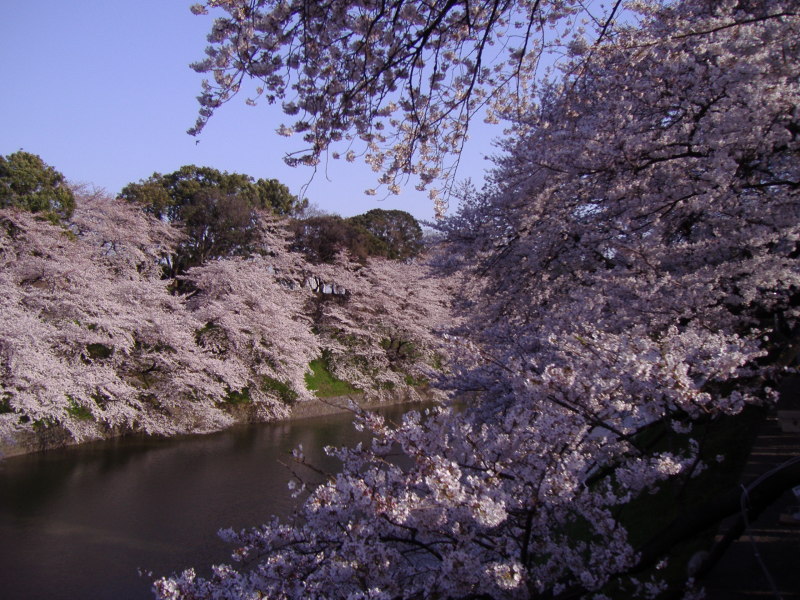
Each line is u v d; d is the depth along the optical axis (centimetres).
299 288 3200
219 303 2381
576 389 414
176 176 3603
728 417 688
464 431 440
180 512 1215
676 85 639
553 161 707
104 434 1819
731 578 411
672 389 399
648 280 621
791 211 594
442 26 575
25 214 1998
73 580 911
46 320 1767
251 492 1351
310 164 568
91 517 1183
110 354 1958
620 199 664
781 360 561
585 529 523
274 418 2367
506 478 416
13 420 1444
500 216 882
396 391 3011
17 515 1180
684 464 461
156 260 2941
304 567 389
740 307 693
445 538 400
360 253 3678
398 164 671
